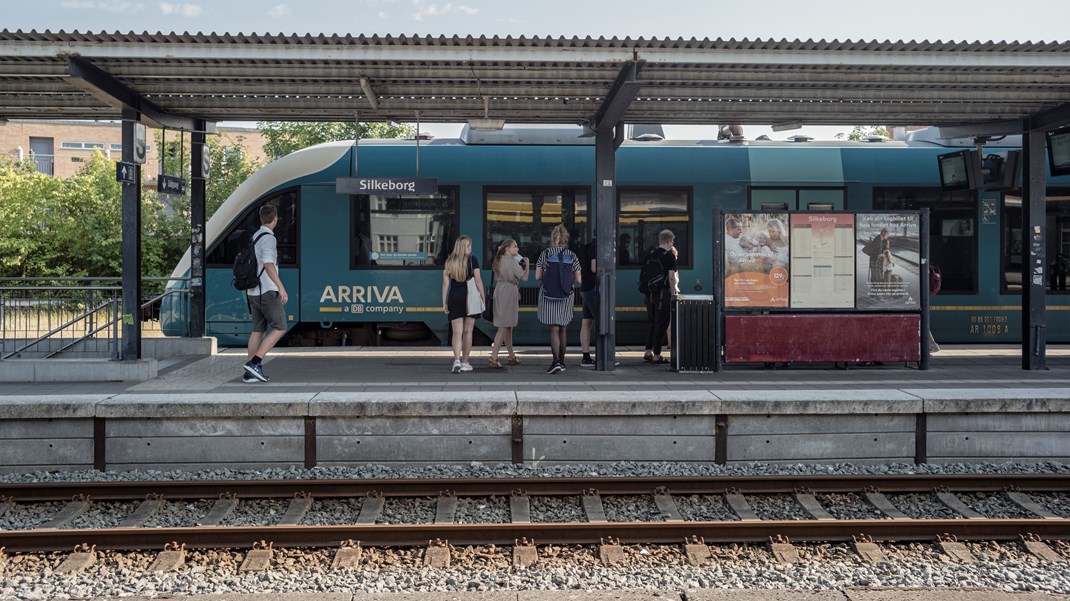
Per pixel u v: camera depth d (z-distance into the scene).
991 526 6.43
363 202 14.56
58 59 9.04
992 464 8.47
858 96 10.88
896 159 15.16
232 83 10.63
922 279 11.12
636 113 11.92
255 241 10.18
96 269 31.45
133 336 10.34
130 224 10.45
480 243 14.59
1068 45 9.09
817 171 14.95
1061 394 8.58
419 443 8.33
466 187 14.57
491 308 12.77
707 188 14.83
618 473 8.15
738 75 10.01
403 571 5.82
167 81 10.45
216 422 8.26
